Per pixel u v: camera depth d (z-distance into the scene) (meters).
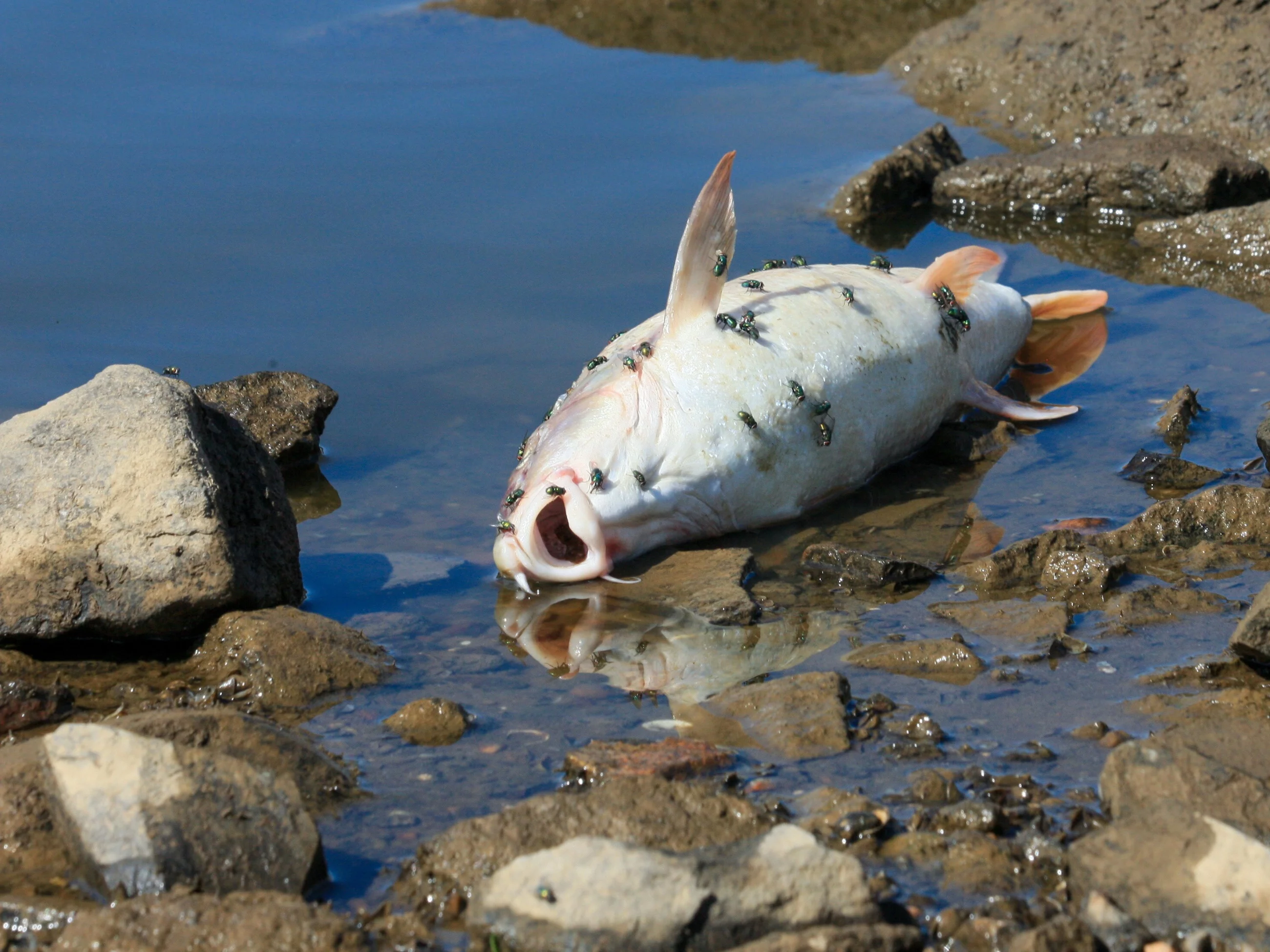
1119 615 1.98
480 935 1.79
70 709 1.94
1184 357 2.26
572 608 2.03
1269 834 1.80
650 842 1.81
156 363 2.22
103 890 1.81
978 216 2.52
